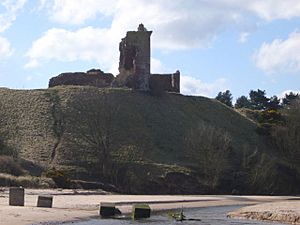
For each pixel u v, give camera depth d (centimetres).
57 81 13475
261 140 12081
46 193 6500
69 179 8231
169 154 10388
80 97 11800
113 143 10088
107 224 3784
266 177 9719
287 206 5366
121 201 6019
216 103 13888
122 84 13275
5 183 7175
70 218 3962
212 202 6950
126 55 13712
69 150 9712
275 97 19888
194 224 4094
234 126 12731
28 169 8694
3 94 12075
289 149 10944
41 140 10088
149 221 4200
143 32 13688
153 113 12044
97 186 8362
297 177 10444
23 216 3753
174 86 14175
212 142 10031
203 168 9681
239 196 8519
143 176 9144
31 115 11062
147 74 13450
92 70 14275
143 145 10369
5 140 9738
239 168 10181
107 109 11075
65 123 10738
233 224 4144
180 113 12569
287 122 11688
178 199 7050
